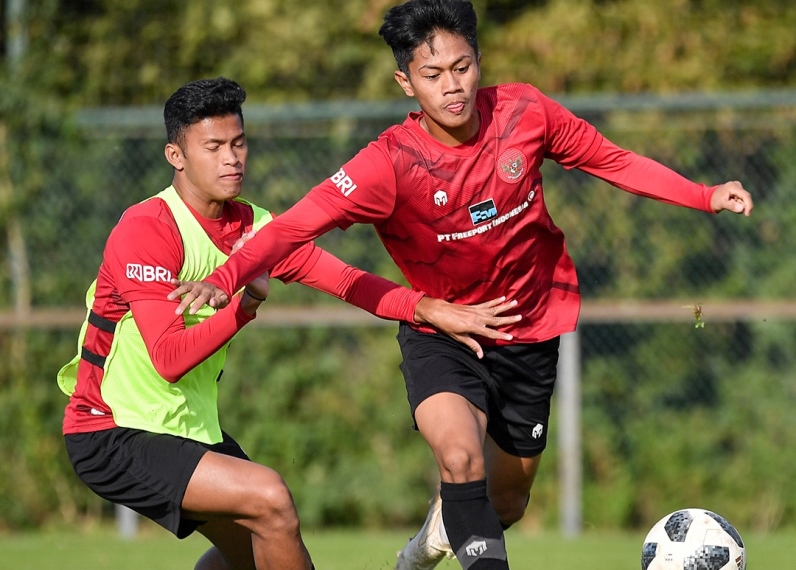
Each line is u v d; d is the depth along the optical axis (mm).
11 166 32375
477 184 14078
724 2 35781
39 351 32062
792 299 31672
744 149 31641
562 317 15641
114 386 13969
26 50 34250
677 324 31734
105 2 35688
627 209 31953
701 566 15094
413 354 15141
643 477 31531
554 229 15258
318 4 36125
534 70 35281
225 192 13883
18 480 31953
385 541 27516
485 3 35906
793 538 28453
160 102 35656
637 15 35406
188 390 14180
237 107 14008
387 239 14797
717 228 32000
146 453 13641
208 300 12305
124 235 13609
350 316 29953
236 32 36094
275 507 13117
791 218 31719
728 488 31297
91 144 32469
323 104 32750
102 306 14000
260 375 31719
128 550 26453
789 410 31344
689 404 31641
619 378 31734
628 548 26172
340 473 31594
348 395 31781
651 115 31703
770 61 35438
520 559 24328
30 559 24828
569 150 14953
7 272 32594
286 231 13453
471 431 13859
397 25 13516
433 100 13445
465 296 15109
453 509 13609
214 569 15367
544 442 16375
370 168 13805
